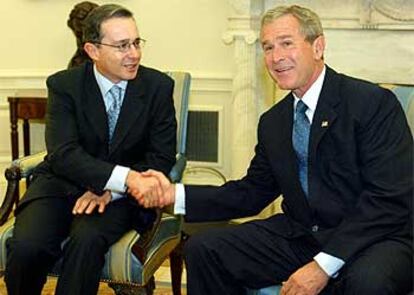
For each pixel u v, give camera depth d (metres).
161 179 2.43
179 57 4.09
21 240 2.41
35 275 2.45
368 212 2.06
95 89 2.63
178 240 2.82
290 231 2.25
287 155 2.24
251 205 2.40
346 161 2.14
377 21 3.53
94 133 2.61
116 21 2.53
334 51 3.64
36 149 4.30
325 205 2.17
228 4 3.81
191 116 4.13
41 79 4.26
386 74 3.60
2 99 4.29
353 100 2.16
